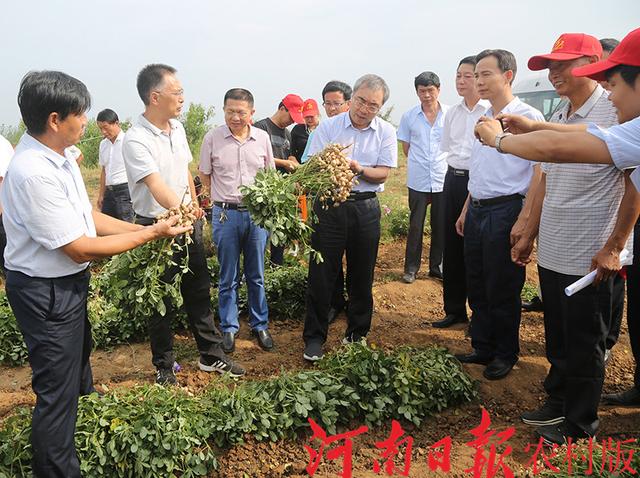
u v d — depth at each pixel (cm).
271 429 381
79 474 316
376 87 446
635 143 251
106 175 821
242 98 484
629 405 423
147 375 484
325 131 486
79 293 309
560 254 360
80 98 284
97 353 533
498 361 467
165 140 416
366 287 504
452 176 545
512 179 436
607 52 465
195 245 429
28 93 276
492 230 444
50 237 281
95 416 345
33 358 300
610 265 328
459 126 541
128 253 378
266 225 412
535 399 440
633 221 321
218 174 504
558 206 356
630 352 511
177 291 391
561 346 386
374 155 474
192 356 514
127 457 338
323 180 423
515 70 432
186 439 348
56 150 292
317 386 405
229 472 354
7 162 471
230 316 526
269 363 505
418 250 701
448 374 430
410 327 579
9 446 320
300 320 610
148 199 417
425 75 657
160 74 394
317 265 482
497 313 456
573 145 261
